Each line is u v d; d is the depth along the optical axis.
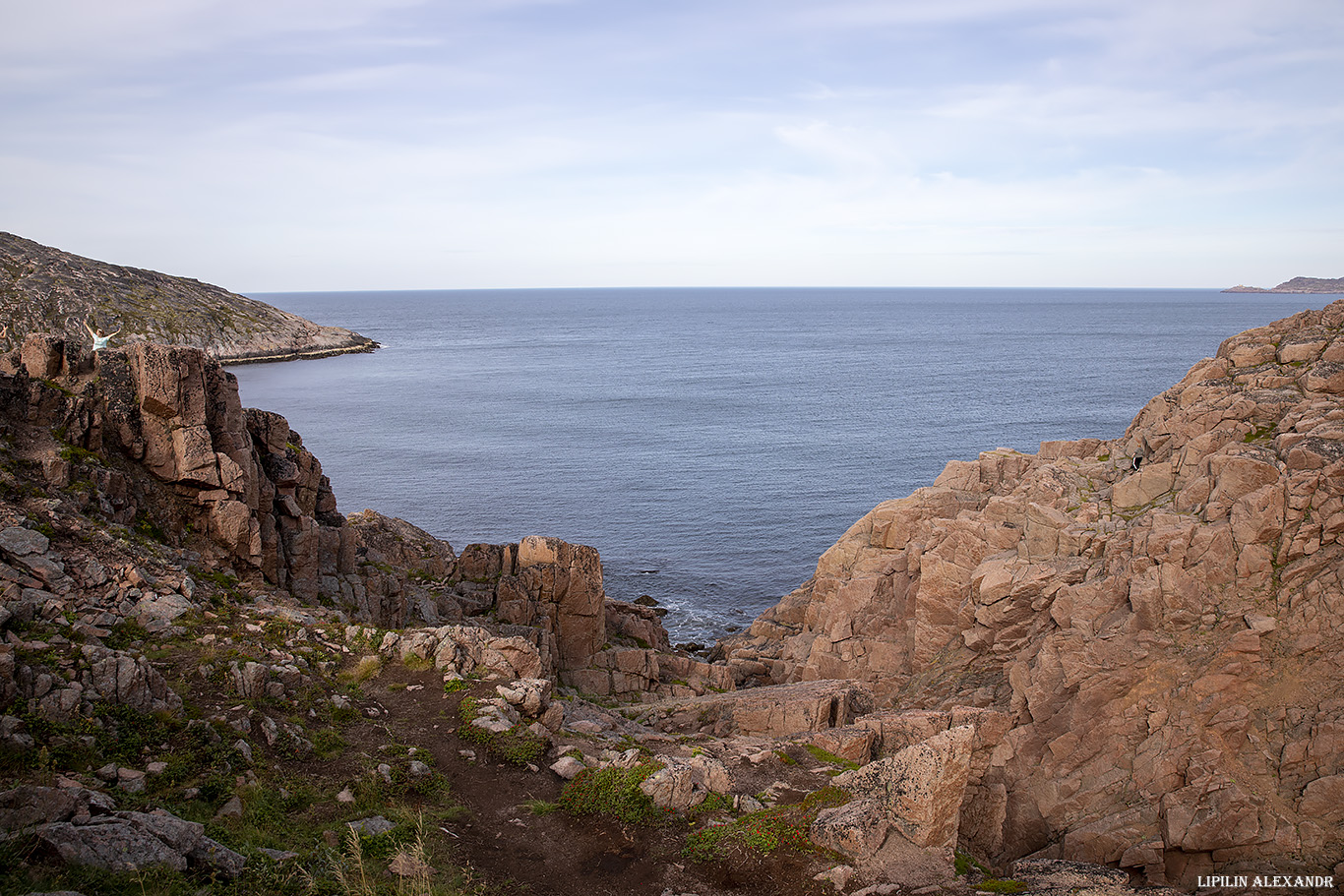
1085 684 25.11
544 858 16.28
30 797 12.59
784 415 139.62
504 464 104.56
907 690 32.94
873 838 16.86
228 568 26.75
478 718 20.47
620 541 75.56
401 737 19.62
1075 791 24.08
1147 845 21.52
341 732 19.19
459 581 39.19
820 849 16.91
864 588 38.31
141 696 16.64
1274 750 22.22
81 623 18.81
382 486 93.56
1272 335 32.53
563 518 82.00
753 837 17.05
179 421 26.67
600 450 112.75
